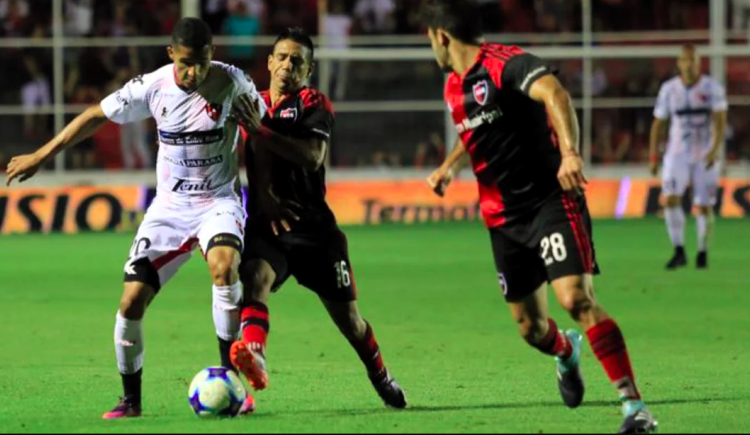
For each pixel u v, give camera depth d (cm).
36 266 6412
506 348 3778
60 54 8988
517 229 2422
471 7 2391
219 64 2605
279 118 2638
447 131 9400
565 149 2214
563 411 2648
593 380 3141
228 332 2597
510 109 2364
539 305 2509
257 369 2369
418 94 9381
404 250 7112
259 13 9456
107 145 9056
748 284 5478
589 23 9450
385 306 4834
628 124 9419
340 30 9438
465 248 7206
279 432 2331
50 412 2684
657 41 9625
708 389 2997
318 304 4941
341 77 9306
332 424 2439
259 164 2630
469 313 4631
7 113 8962
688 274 5875
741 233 7944
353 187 8950
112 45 9075
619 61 9438
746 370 3328
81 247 7444
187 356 3644
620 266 6219
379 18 9425
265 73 9325
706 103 6041
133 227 8594
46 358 3600
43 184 8931
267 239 2630
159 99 2583
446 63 2420
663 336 4016
